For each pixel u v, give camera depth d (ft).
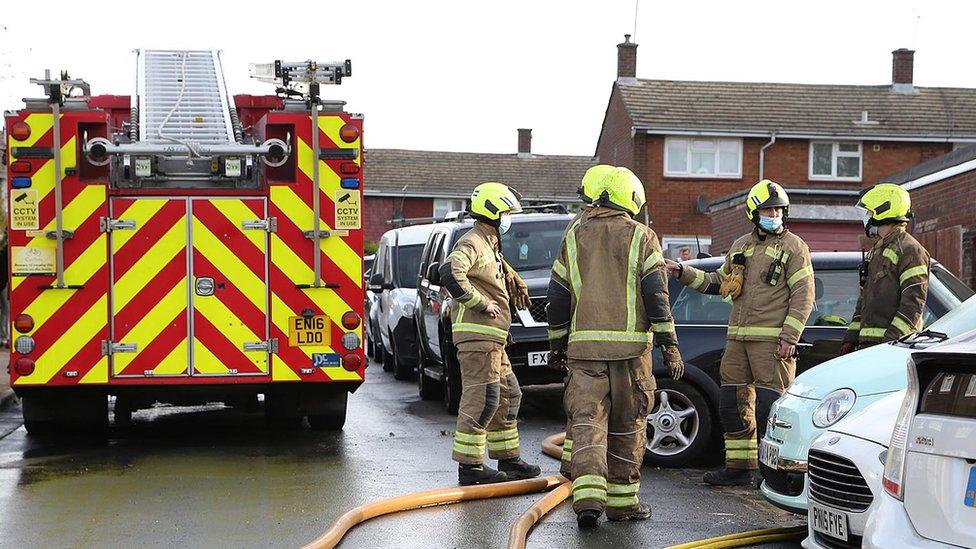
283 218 32.94
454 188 177.37
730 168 124.47
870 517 15.94
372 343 75.97
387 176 177.58
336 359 33.09
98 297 32.22
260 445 34.86
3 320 66.69
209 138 33.09
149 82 34.76
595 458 23.93
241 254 32.76
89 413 35.09
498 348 28.25
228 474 29.89
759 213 27.68
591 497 23.73
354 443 35.32
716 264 32.32
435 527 24.08
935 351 15.39
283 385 33.35
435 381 47.37
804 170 124.77
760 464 24.26
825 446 19.51
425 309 46.55
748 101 127.03
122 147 31.35
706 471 30.58
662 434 31.09
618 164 131.23
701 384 31.14
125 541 22.63
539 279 40.81
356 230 33.06
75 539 22.80
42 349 31.99
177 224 32.55
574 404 24.32
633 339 24.27
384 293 61.62
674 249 118.83
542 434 37.88
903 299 27.37
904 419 15.76
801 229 88.38
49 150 31.89
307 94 33.14
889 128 124.88
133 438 36.29
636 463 24.79
